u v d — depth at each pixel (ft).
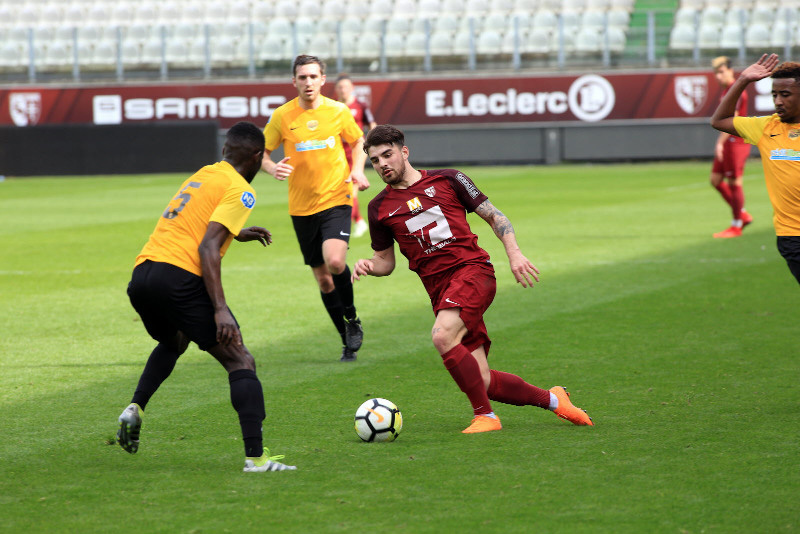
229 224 50.11
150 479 49.11
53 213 208.23
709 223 170.81
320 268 82.12
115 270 131.23
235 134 52.44
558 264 127.54
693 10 335.26
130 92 328.90
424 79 323.37
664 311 95.55
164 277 50.24
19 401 66.13
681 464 49.75
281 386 69.77
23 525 42.68
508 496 45.39
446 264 57.72
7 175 311.47
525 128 321.73
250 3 376.27
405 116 325.62
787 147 61.57
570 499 44.80
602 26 339.77
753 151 334.85
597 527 41.32
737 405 61.52
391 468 50.19
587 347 80.28
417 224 57.67
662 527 41.16
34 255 146.41
